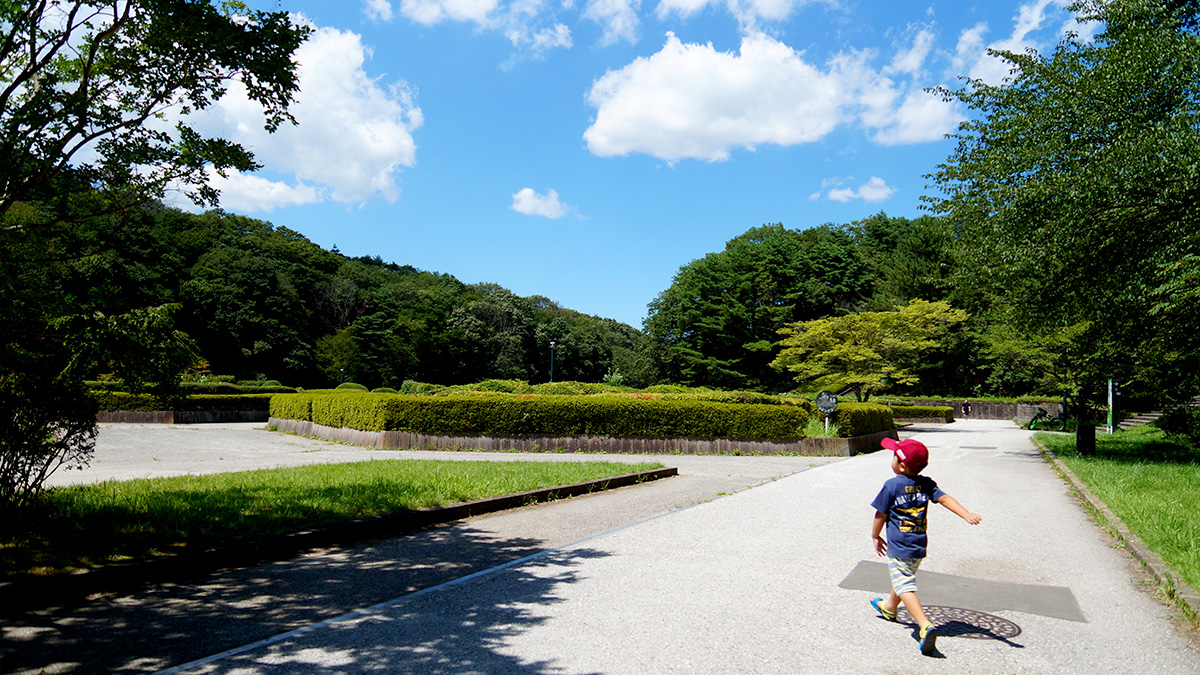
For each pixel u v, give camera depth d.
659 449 20.34
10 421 6.12
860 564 6.47
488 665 3.94
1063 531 8.32
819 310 59.53
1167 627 4.80
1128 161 13.55
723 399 23.94
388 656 4.07
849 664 4.04
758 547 7.19
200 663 3.93
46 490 7.29
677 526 8.36
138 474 12.05
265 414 33.56
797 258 59.34
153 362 6.77
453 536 7.73
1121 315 16.42
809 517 9.02
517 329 86.88
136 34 6.10
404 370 77.94
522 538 7.64
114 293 6.59
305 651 4.14
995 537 7.93
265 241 81.69
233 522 7.06
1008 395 52.97
